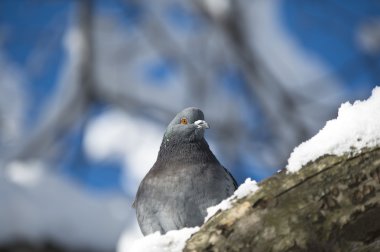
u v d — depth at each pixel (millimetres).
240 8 14000
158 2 14992
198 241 4090
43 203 7492
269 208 3967
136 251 4219
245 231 3984
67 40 14367
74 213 7609
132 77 14211
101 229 7664
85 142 14141
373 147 3871
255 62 14000
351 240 3840
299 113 13984
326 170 3904
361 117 3957
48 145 13398
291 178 3971
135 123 14312
